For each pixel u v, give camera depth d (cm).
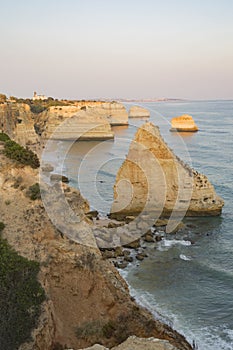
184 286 3106
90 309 2164
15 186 2503
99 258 2425
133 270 3312
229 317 2716
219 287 3102
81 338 2025
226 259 3569
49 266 2142
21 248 2142
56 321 1997
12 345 1722
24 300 1870
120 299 2355
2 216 2291
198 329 2577
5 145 3006
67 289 2148
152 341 1622
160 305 2827
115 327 2170
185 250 3719
